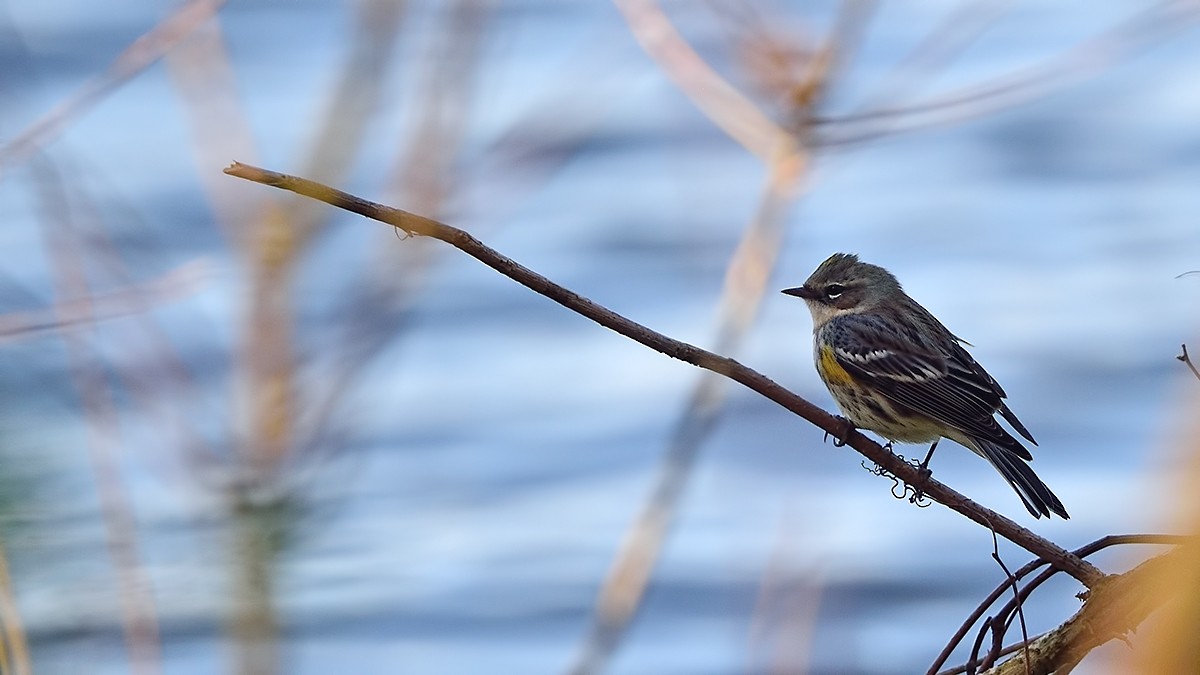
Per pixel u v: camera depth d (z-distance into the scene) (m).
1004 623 8.60
